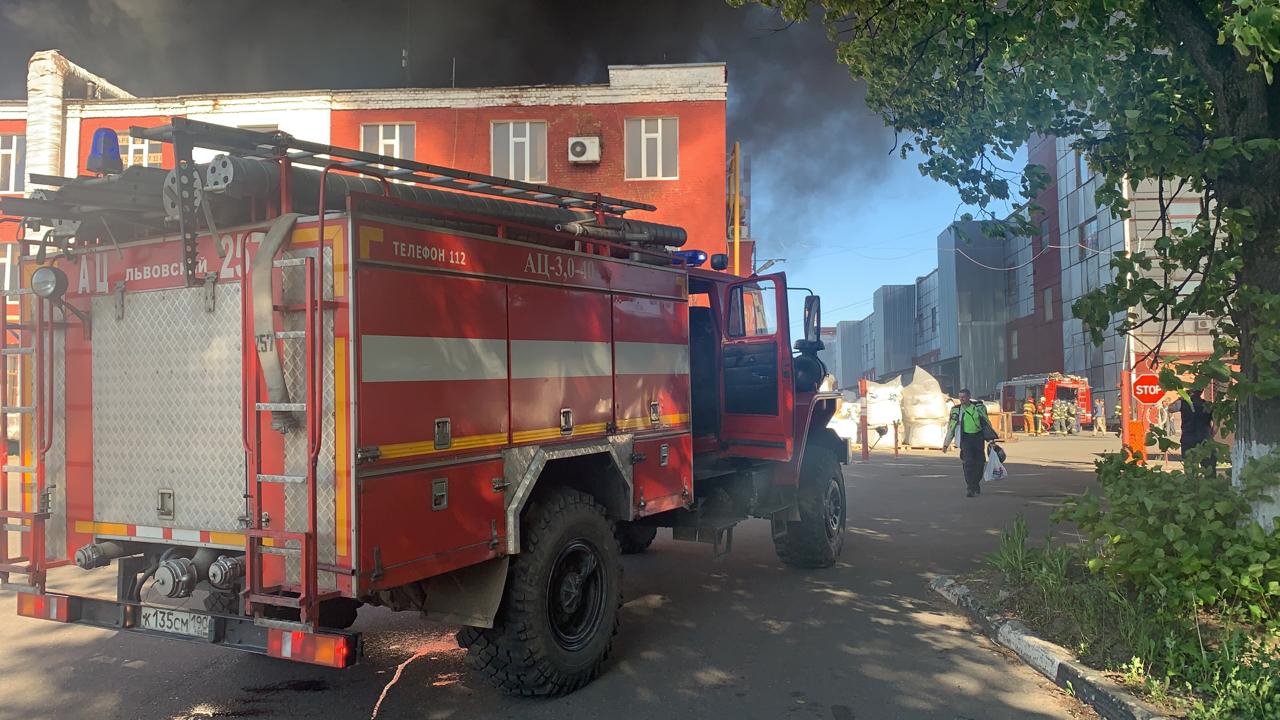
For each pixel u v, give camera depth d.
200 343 4.18
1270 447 5.52
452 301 4.25
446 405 4.16
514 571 4.63
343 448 3.68
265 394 3.94
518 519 4.52
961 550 8.77
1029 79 5.33
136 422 4.37
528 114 24.33
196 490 4.16
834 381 8.33
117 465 4.43
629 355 5.68
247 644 3.88
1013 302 52.72
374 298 3.80
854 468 18.59
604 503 5.50
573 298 5.16
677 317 6.29
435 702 4.70
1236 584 4.91
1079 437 32.84
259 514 3.93
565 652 4.78
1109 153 6.05
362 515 3.67
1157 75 6.05
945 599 6.84
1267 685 3.90
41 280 4.46
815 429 8.33
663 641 5.78
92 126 24.94
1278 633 4.69
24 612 4.57
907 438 25.03
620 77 24.20
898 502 12.66
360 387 3.69
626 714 4.49
